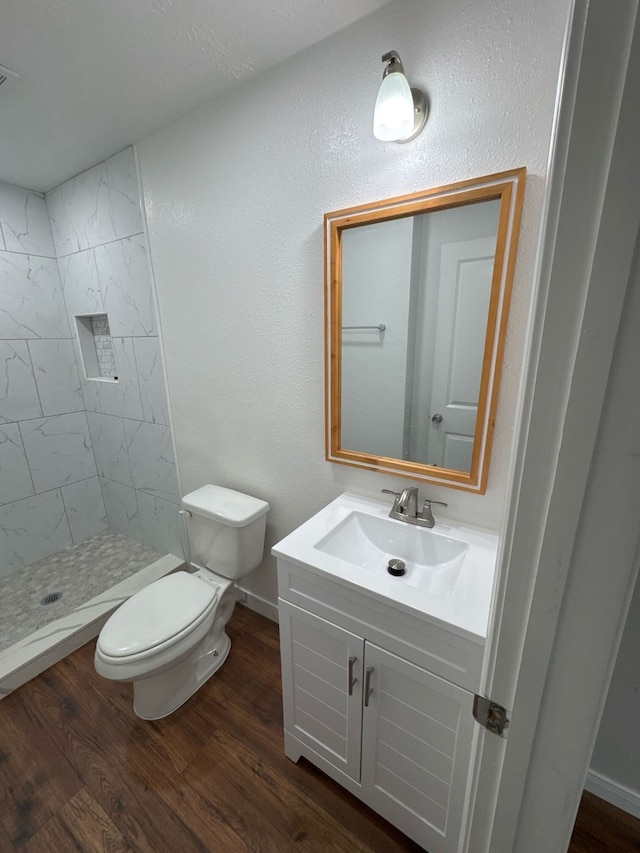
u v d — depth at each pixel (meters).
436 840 0.98
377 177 1.10
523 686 0.44
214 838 1.08
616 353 0.32
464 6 0.88
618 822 1.09
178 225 1.60
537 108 0.86
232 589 1.67
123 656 1.22
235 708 1.46
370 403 1.29
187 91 1.30
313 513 1.56
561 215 0.33
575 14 0.29
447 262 1.06
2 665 1.57
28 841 1.08
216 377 1.70
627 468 0.33
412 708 0.93
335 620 1.01
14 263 2.10
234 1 0.95
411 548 1.20
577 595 0.38
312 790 1.19
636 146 0.28
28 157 1.72
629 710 1.04
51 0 0.92
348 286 1.23
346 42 1.05
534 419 0.37
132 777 1.23
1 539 2.23
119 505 2.58
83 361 2.37
